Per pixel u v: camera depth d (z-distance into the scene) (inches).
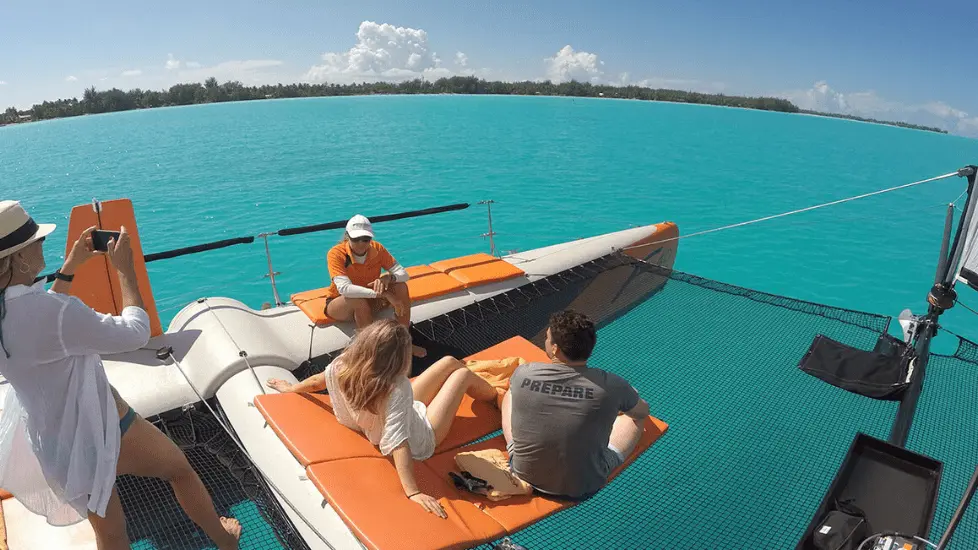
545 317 219.3
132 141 1264.8
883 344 188.4
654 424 141.1
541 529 126.7
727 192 645.9
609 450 122.5
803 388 184.1
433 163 816.3
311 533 107.5
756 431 164.1
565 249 275.6
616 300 241.9
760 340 211.9
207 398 152.5
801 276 386.0
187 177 730.8
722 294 249.1
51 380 69.7
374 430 115.8
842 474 118.6
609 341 212.5
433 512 102.4
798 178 745.0
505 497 112.3
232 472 128.1
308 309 193.8
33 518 106.9
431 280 224.1
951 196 658.8
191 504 92.0
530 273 245.8
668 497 138.4
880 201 619.8
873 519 109.3
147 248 439.2
